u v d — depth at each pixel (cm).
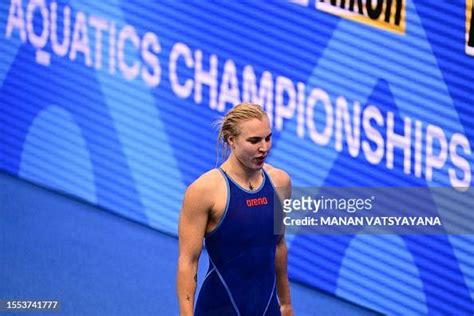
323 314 1867
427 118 1878
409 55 1869
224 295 1290
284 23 1877
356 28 1867
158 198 1914
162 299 1859
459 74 1872
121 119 1919
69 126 1938
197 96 1902
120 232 1916
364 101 1873
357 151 1883
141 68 1909
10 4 1950
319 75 1877
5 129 1958
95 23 1916
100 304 1852
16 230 1923
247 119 1230
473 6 1861
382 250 1889
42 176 1945
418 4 1864
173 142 1911
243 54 1889
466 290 1891
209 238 1282
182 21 1892
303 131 1886
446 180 1888
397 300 1892
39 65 1945
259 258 1292
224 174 1272
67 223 1923
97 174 1927
